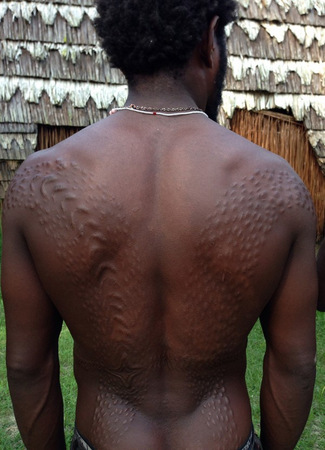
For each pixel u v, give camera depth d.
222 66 1.15
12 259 1.05
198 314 1.00
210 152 1.00
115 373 1.06
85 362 1.11
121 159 1.00
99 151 1.01
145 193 0.98
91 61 4.88
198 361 1.04
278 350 1.09
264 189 0.99
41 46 4.79
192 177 0.98
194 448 1.06
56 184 1.00
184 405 1.07
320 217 5.50
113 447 1.06
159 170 0.99
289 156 5.37
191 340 1.02
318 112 5.20
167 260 0.98
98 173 0.99
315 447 2.83
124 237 0.97
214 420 1.07
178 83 1.06
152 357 1.04
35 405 1.14
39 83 4.80
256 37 5.08
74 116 4.86
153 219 0.98
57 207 0.99
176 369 1.06
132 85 1.09
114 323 1.01
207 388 1.08
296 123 5.29
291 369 1.09
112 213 0.97
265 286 1.00
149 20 0.99
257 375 3.41
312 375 1.10
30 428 1.17
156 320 1.02
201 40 1.04
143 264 0.98
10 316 1.09
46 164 1.02
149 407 1.07
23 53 4.78
